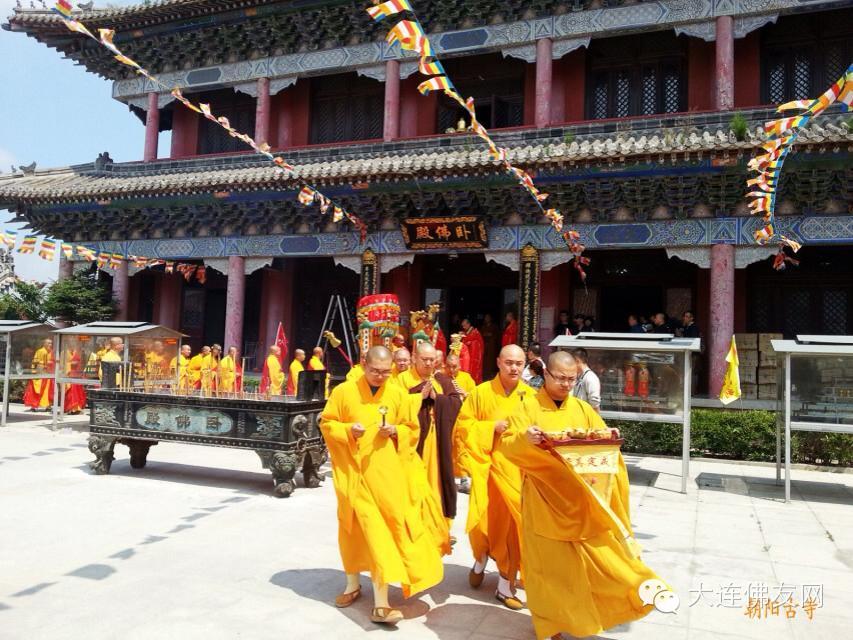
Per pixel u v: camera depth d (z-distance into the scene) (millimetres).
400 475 6578
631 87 22578
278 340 19844
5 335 19547
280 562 7820
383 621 6098
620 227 19484
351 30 23969
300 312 28250
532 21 21469
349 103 26688
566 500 5398
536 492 5613
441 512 6984
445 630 6031
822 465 15703
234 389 18469
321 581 7227
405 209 21906
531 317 20312
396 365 9586
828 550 8797
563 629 5332
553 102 23094
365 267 22547
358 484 6527
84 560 7719
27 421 20344
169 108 29484
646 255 23656
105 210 25828
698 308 22750
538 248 20469
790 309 21828
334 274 27922
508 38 21703
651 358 13219
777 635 6031
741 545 8961
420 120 25094
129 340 17094
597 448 5555
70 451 15273
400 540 6336
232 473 13383
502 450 5715
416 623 6188
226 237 24828
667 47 22219
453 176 19922
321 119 27047
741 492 12656
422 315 14258
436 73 11008
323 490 11898
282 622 6090
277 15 24266
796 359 12484
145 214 25469
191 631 5820
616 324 23812
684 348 12734
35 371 20062
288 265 28062
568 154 17953
